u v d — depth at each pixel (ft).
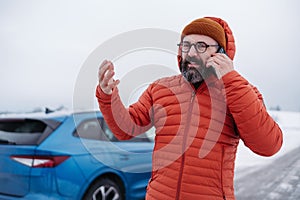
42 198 10.48
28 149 10.87
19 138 11.56
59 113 12.88
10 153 11.10
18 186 10.78
